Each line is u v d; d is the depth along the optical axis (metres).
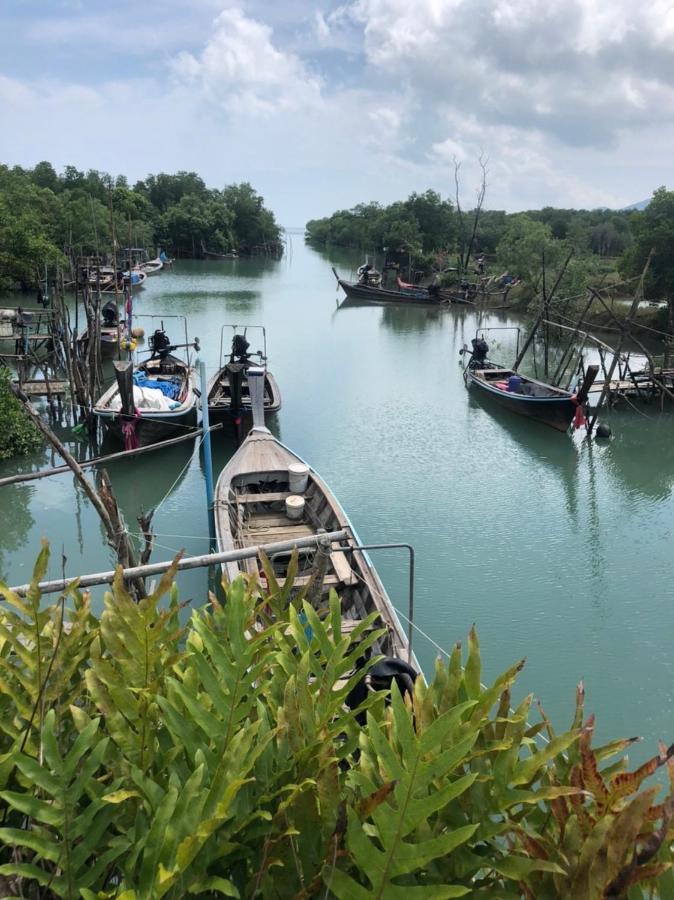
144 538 6.88
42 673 2.57
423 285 56.75
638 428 20.03
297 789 2.05
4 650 2.84
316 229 120.62
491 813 2.13
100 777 2.43
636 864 1.77
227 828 2.07
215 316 37.47
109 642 2.51
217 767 2.15
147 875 1.87
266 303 43.41
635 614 10.05
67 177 71.81
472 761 2.30
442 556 11.68
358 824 1.84
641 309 33.16
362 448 17.22
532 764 2.12
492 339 33.78
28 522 12.68
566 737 2.11
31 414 5.89
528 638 9.35
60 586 4.28
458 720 1.90
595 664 8.85
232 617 2.53
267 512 11.38
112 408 15.62
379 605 7.66
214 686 2.37
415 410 20.70
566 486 15.41
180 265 68.44
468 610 10.00
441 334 34.78
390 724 2.45
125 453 8.55
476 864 2.04
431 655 8.88
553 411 18.73
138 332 20.72
